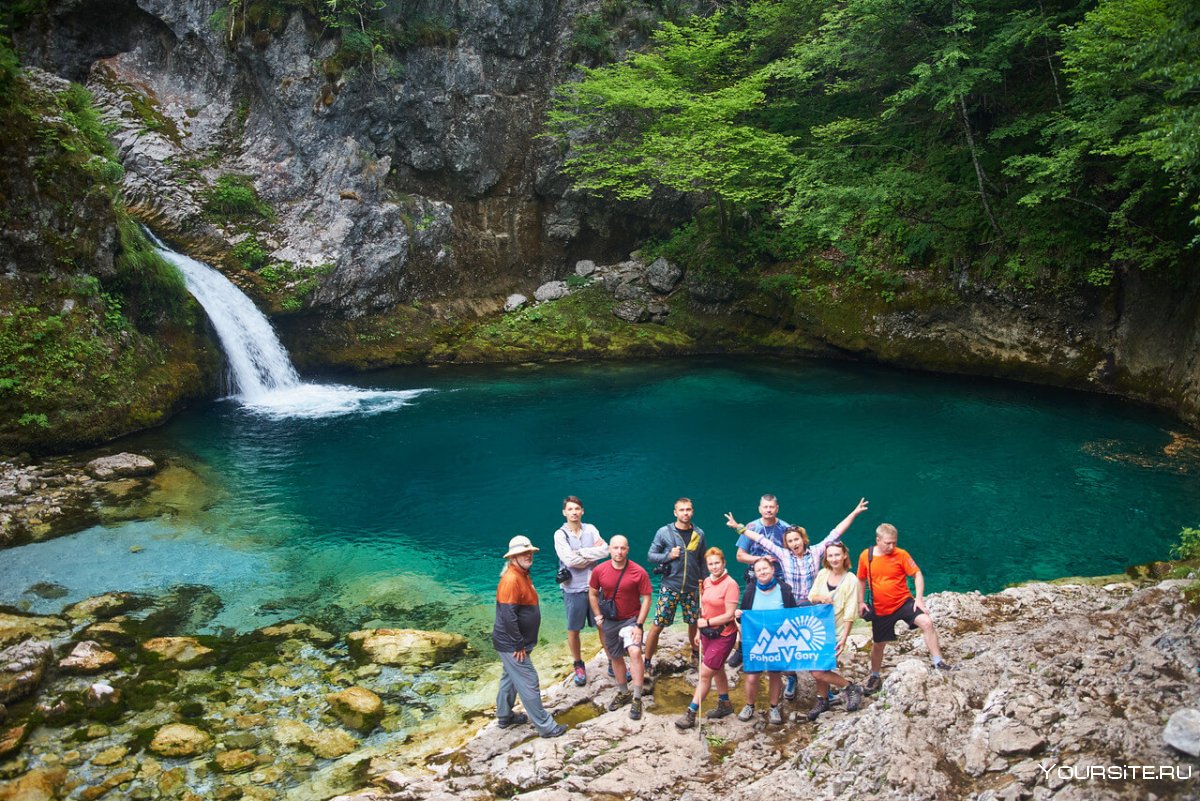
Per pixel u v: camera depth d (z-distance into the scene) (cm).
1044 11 2230
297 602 1191
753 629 776
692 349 2839
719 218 2844
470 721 909
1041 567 1325
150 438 1830
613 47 2977
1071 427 2006
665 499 1605
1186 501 1564
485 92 2812
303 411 2123
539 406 2217
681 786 723
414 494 1614
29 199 1719
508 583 828
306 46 2439
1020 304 2375
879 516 1523
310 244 2498
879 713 701
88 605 1137
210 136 2469
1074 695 682
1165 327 2153
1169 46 1195
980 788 614
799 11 2803
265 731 884
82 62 2420
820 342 2722
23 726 869
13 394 1627
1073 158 2002
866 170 2669
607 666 973
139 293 1962
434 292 2812
